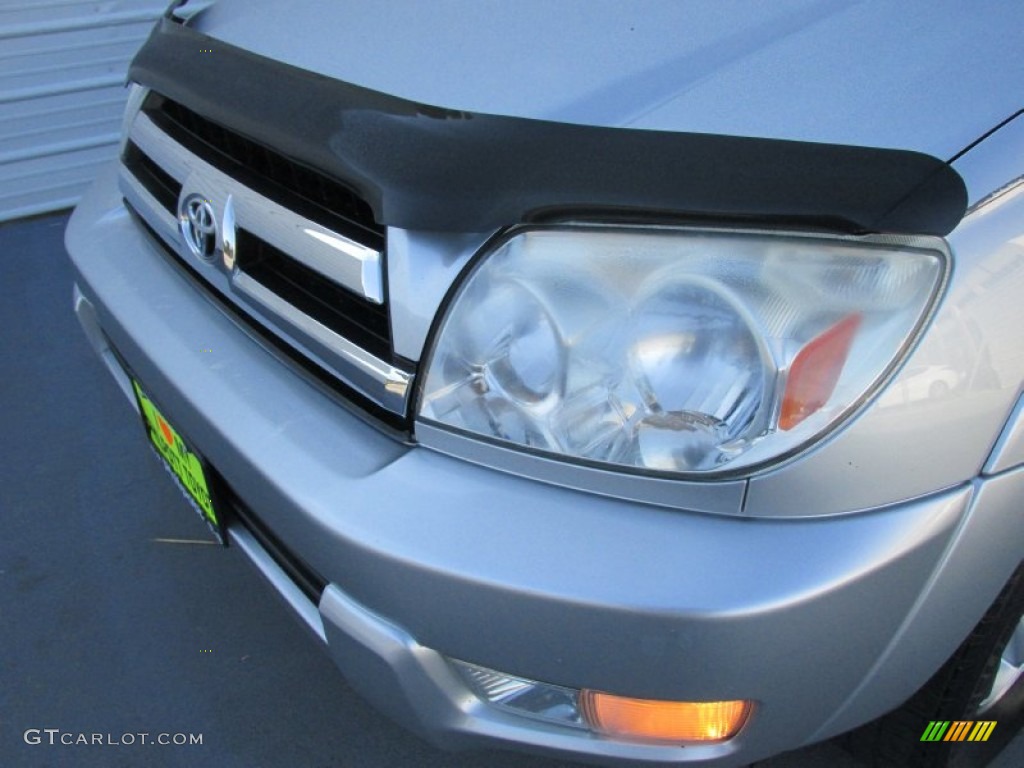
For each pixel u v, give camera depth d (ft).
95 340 6.15
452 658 3.67
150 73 5.17
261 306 4.33
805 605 3.24
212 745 5.62
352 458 3.77
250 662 6.14
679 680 3.36
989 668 4.34
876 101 3.59
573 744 3.76
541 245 3.48
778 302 3.26
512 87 4.02
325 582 4.12
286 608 4.57
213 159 4.67
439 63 4.32
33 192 12.44
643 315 3.41
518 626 3.37
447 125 3.74
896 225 3.18
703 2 4.36
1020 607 4.14
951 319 3.24
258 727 5.72
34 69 11.71
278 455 3.88
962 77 3.66
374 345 3.81
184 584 6.75
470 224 3.45
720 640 3.23
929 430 3.30
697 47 4.06
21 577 6.84
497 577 3.31
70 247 5.82
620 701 3.57
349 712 5.81
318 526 3.63
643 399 3.40
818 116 3.56
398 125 3.77
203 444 4.42
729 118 3.62
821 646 3.40
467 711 3.84
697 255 3.34
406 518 3.50
